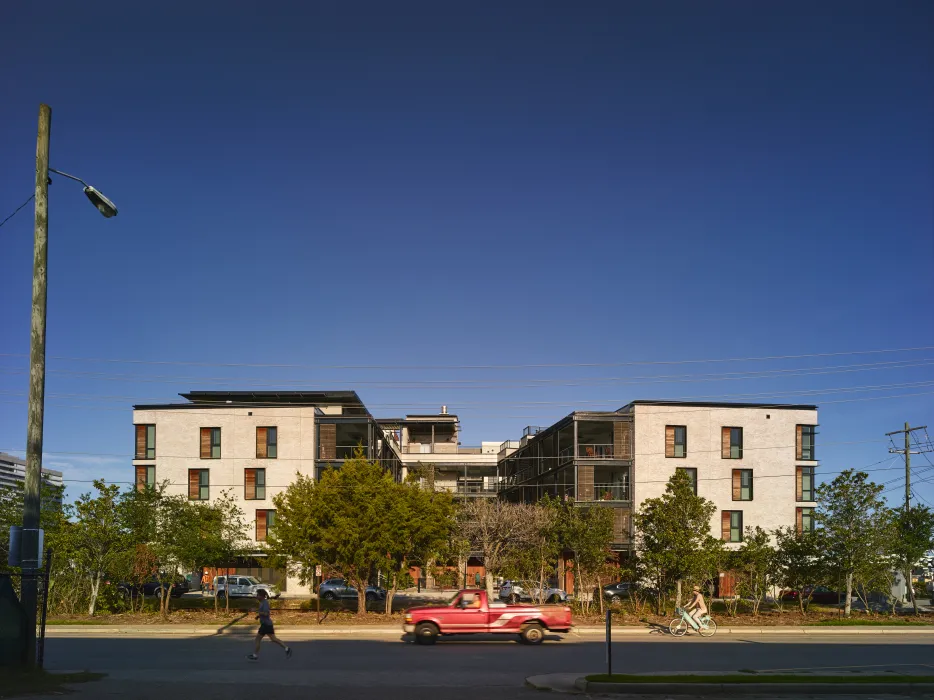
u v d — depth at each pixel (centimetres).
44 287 1619
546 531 3716
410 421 8288
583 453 5600
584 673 1798
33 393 1595
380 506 3303
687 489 3525
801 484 5344
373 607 3997
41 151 1631
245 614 3431
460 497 6650
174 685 1545
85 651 2244
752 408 5384
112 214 1648
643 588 3794
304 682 1627
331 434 5422
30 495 1588
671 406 5322
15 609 1560
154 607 3669
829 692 1570
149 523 3316
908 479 4853
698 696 1534
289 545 3347
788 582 3650
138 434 5375
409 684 1628
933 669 1914
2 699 1336
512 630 2550
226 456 5322
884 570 3603
